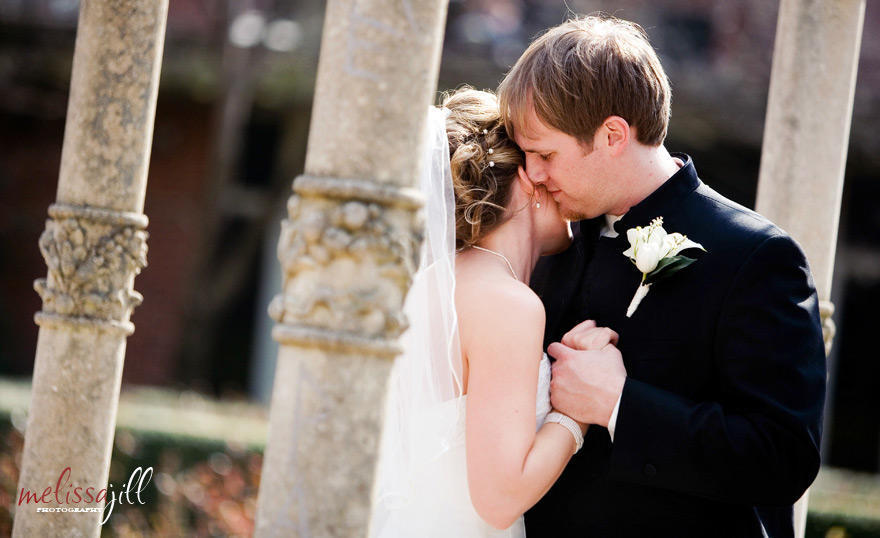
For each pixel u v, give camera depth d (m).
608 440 3.54
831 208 3.99
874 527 8.02
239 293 16.11
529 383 3.28
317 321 2.38
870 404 16.88
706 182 13.92
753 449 3.17
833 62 3.95
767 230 3.41
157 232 14.97
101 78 3.18
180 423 9.04
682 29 16.42
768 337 3.27
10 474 7.14
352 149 2.38
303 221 2.40
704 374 3.40
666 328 3.44
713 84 13.27
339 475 2.37
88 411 3.17
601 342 3.46
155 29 3.23
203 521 7.64
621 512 3.49
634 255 3.42
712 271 3.39
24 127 15.47
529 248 3.67
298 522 2.36
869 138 12.91
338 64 2.40
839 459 16.84
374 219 2.38
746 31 15.77
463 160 3.56
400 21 2.39
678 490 3.29
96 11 3.18
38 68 14.36
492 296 3.37
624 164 3.52
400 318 2.41
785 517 3.87
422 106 2.43
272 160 16.11
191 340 13.83
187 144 15.01
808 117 3.95
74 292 3.16
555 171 3.53
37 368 3.21
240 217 15.31
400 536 3.43
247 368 16.09
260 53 13.20
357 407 2.38
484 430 3.24
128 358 14.77
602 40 3.45
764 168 4.07
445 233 3.41
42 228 15.51
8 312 15.38
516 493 3.19
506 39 15.01
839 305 14.93
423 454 3.43
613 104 3.40
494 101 3.79
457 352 3.39
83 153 3.19
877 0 15.66
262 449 8.83
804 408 3.22
